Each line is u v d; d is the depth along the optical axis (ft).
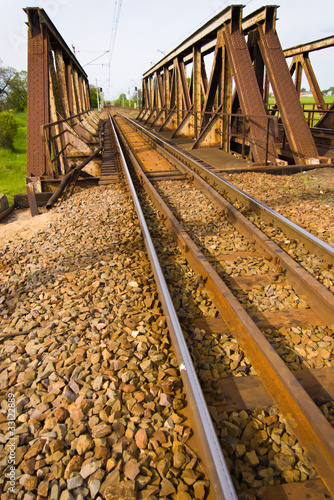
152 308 10.91
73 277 13.03
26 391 7.75
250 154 33.40
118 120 137.08
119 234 17.30
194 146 43.09
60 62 47.96
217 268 13.47
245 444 6.72
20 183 50.16
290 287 11.84
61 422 7.01
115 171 32.89
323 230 16.21
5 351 9.17
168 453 6.35
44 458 6.27
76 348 9.07
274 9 31.71
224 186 23.59
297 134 31.32
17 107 159.43
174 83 68.80
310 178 25.95
